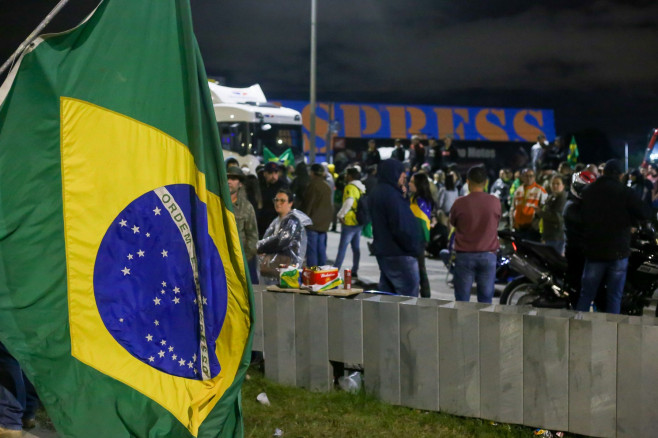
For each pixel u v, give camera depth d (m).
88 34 3.81
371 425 4.93
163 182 3.94
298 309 5.68
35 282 3.79
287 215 6.88
